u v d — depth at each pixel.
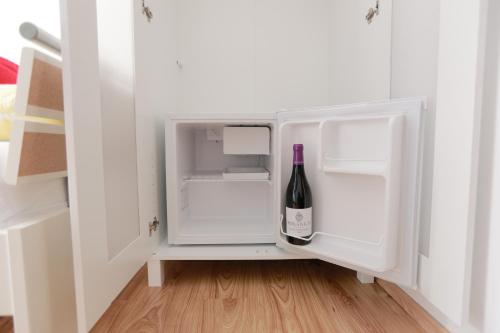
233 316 0.80
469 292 0.59
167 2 1.24
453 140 0.62
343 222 0.84
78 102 0.53
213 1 1.44
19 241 0.45
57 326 0.56
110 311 0.83
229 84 1.46
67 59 0.50
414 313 0.80
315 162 0.90
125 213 0.80
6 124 0.55
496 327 0.57
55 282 0.55
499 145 0.56
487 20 0.58
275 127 1.01
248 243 1.09
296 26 1.47
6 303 0.46
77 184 0.52
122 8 0.81
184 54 1.44
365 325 0.76
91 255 0.57
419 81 0.77
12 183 0.47
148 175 0.97
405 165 0.70
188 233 1.10
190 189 1.39
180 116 1.03
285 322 0.77
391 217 0.68
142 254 0.90
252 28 1.46
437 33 0.70
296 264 1.18
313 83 1.49
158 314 0.81
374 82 1.01
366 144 0.75
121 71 0.79
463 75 0.58
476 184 0.57
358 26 1.15
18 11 0.66
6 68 0.61
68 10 0.49
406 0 0.83
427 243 0.75
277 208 0.99
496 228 0.57
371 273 0.77
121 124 0.79
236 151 1.13
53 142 0.59
